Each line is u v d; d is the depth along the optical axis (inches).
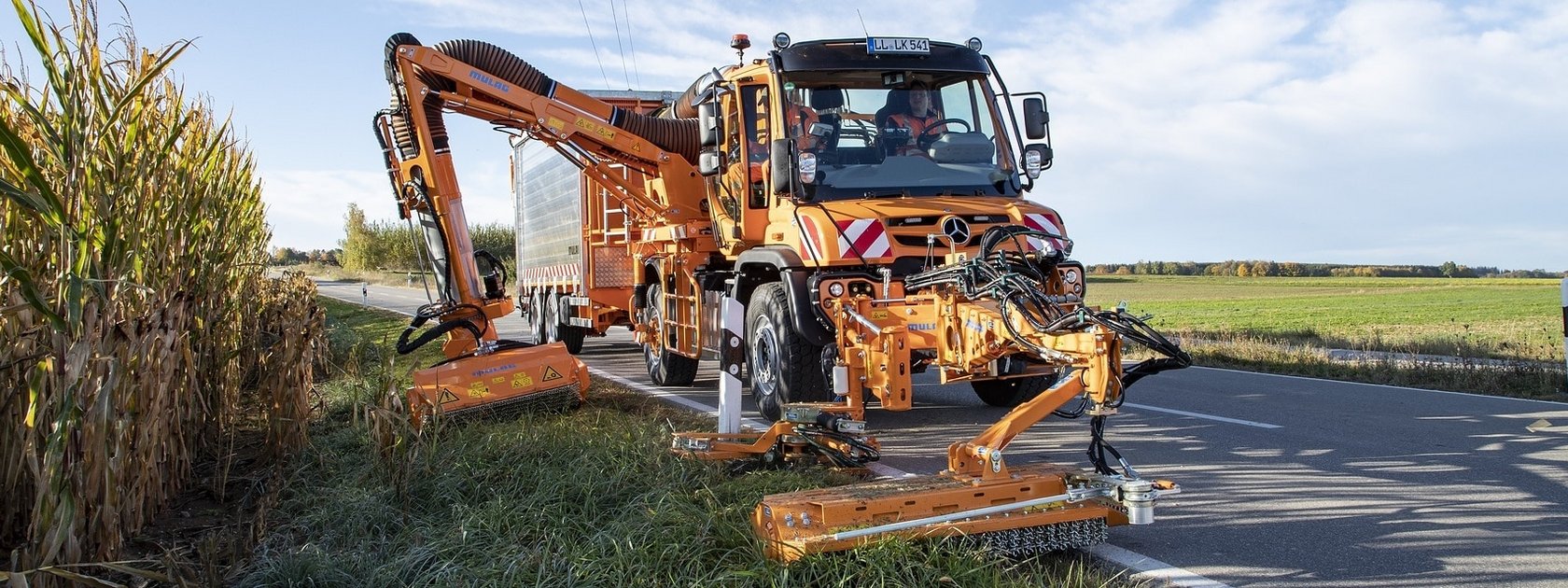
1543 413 336.5
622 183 430.6
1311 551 182.7
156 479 212.8
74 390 149.5
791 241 322.7
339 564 171.8
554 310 615.8
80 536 160.7
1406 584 163.9
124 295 191.5
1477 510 207.6
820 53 335.3
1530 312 1218.0
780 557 160.7
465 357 313.9
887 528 161.8
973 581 154.5
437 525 197.2
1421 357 559.8
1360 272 3186.5
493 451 246.1
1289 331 827.4
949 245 306.5
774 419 337.1
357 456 255.3
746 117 353.4
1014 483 175.2
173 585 167.9
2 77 187.6
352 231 2989.7
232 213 311.3
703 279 393.4
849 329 247.8
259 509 207.6
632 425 282.8
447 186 369.1
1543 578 165.0
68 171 164.9
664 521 181.0
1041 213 318.0
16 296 175.2
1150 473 251.1
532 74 405.7
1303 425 318.3
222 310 288.4
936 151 338.3
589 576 159.9
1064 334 183.5
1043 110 349.1
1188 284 2694.4
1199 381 449.7
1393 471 246.1
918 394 408.8
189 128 249.3
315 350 343.9
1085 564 175.6
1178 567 174.4
